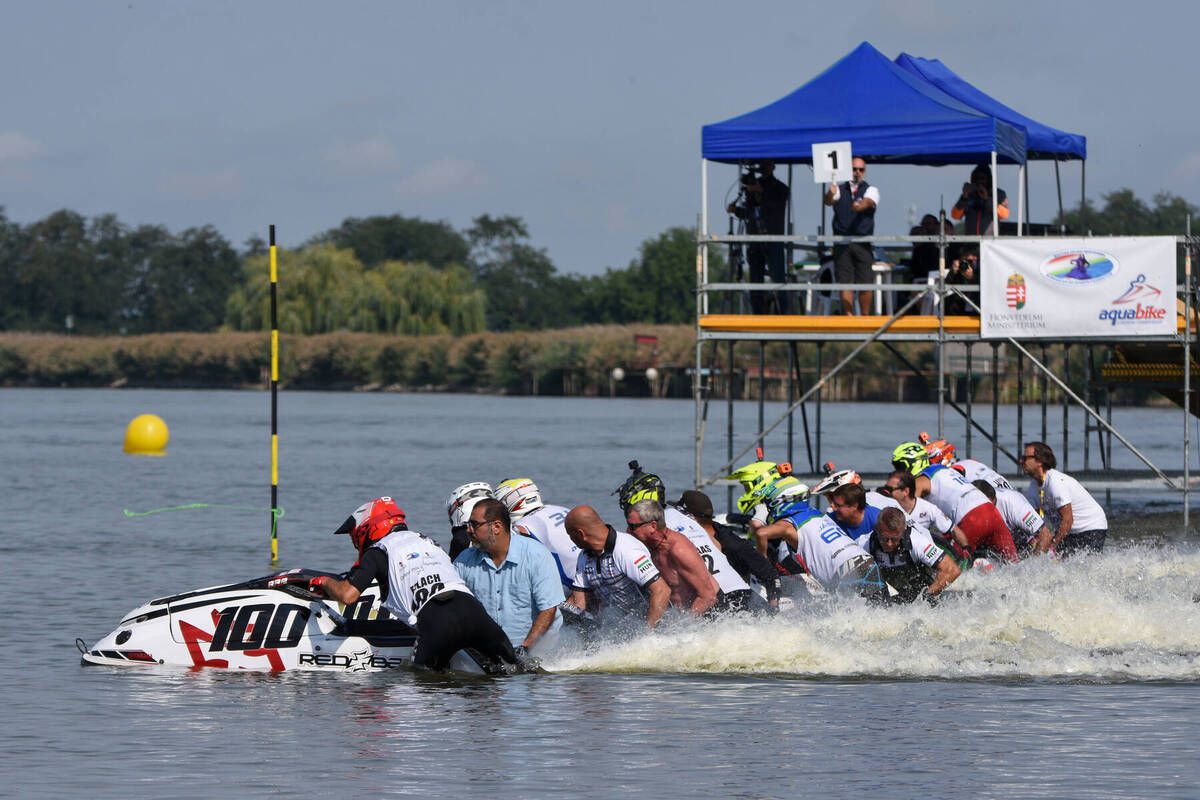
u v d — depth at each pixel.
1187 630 40.06
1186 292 64.06
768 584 40.19
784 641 38.09
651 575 37.94
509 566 38.12
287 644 38.34
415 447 145.88
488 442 154.12
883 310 70.62
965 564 46.38
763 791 26.81
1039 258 63.97
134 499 90.19
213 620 38.84
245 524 75.75
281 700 34.50
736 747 29.80
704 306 65.81
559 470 112.31
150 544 67.25
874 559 40.72
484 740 30.50
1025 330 64.19
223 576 56.56
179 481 104.06
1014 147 66.56
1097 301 63.72
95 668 38.28
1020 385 68.12
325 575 39.16
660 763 28.67
